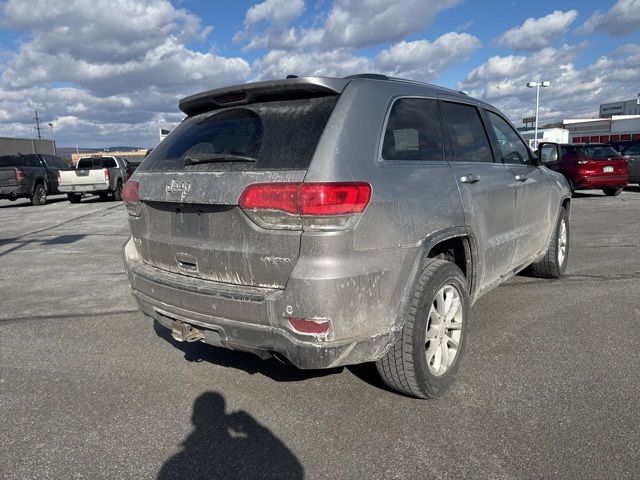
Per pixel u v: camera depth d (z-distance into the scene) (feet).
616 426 9.61
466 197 11.64
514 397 10.82
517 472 8.42
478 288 12.69
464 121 13.12
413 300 9.96
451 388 11.28
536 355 12.86
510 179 14.24
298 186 8.53
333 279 8.53
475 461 8.74
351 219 8.72
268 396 11.27
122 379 12.33
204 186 9.70
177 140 11.59
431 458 8.87
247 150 9.61
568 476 8.29
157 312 10.98
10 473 8.81
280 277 8.97
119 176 69.97
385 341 9.44
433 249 11.47
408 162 10.41
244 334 9.31
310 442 9.49
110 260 26.76
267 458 9.07
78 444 9.64
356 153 9.20
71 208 59.21
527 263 16.55
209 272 10.02
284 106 10.03
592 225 33.19
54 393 11.68
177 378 12.30
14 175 61.82
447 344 11.18
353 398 11.05
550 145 16.89
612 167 49.67
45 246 31.76
